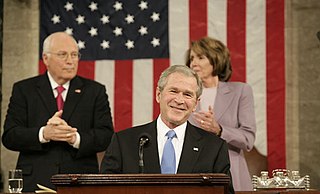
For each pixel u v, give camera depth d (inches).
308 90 933.2
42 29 971.3
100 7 965.8
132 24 959.6
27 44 984.3
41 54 966.4
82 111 725.9
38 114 721.0
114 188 407.2
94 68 959.6
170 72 503.5
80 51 964.0
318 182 921.5
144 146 499.5
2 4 976.3
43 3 974.4
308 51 935.0
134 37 957.8
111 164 494.9
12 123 714.2
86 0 968.3
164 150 502.9
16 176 631.8
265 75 924.0
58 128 684.1
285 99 925.2
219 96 792.3
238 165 763.4
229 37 935.0
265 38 927.7
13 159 956.0
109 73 957.8
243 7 933.8
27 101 724.0
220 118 779.4
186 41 945.5
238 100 788.0
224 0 939.3
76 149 705.6
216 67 805.2
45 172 698.8
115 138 508.1
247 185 762.8
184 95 498.3
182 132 510.3
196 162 495.2
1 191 949.2
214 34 939.3
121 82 956.0
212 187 406.6
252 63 927.7
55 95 733.9
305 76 933.8
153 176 406.0
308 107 931.3
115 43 960.3
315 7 935.7
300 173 925.8
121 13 963.3
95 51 962.1
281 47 924.0
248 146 762.2
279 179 661.9
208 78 804.6
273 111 919.7
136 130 512.1
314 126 928.9
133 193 406.6
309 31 935.7
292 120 933.8
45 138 692.7
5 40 986.1
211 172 492.7
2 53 979.9
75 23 968.3
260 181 661.9
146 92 951.0
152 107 948.0
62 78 733.3
